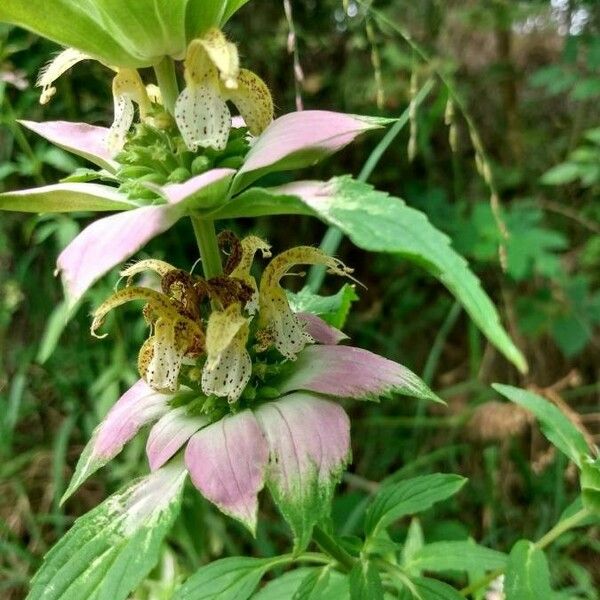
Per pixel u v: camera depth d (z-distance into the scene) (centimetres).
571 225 37
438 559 14
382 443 28
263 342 11
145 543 10
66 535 10
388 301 34
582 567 24
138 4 9
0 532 25
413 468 27
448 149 37
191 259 28
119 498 10
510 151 38
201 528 22
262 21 32
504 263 15
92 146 11
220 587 12
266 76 33
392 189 35
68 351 26
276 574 23
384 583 14
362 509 23
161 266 11
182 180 9
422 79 34
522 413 26
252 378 11
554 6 36
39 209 10
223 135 10
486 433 27
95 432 11
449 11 37
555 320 30
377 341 33
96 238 8
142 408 11
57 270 8
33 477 27
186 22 10
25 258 26
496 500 26
